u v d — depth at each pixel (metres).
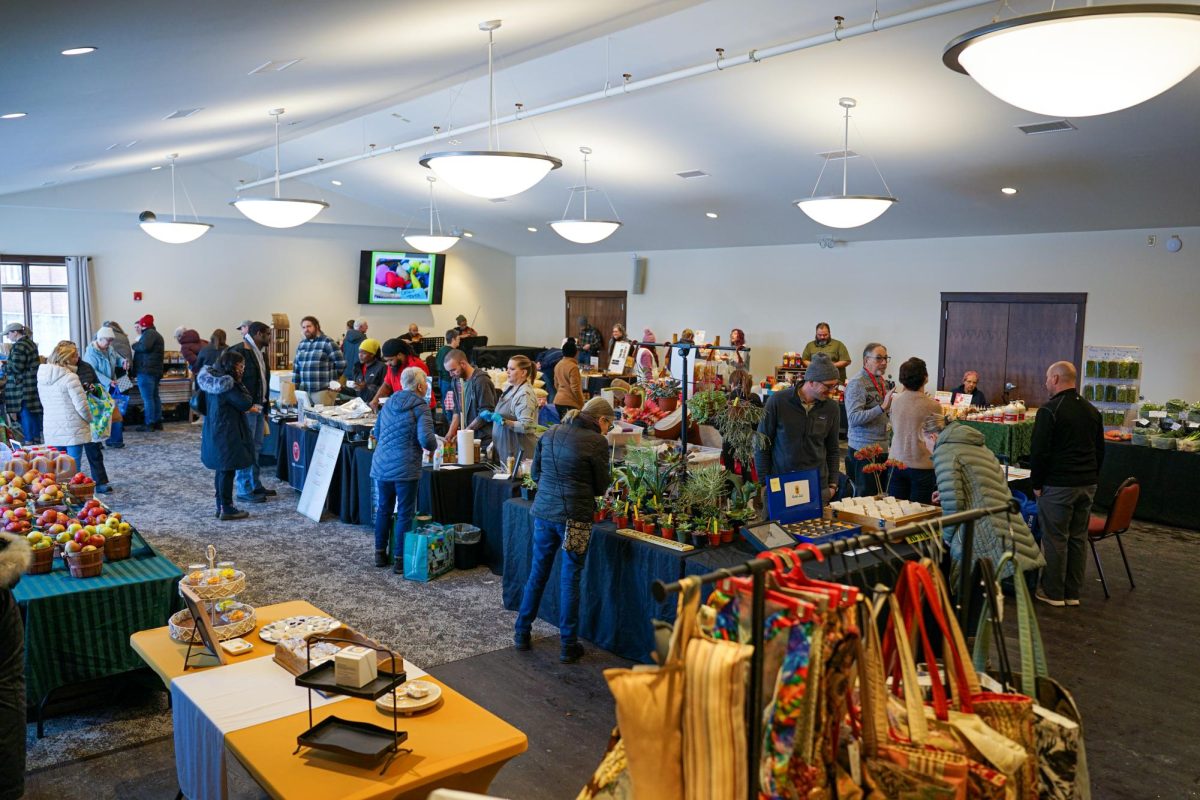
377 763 2.30
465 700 2.71
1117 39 2.44
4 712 2.83
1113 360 8.22
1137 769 3.61
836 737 1.56
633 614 4.53
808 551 1.64
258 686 2.76
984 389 10.94
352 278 16.50
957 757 1.60
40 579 3.86
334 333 16.41
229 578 3.25
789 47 5.96
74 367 7.90
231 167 14.56
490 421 6.70
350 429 7.34
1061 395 5.41
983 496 4.48
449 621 5.14
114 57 3.44
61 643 3.71
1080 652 4.80
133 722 3.89
